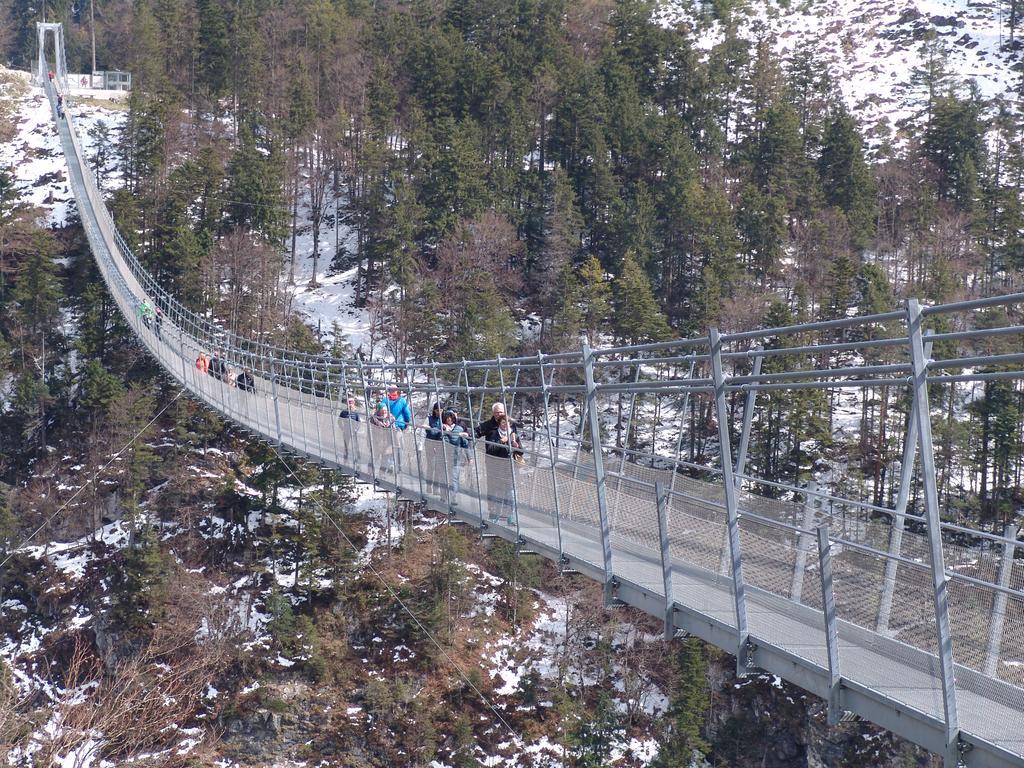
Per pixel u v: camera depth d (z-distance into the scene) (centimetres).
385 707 3656
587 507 1280
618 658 3672
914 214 6862
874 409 3494
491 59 8575
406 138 7725
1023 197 7294
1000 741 712
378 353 5956
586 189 7144
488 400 3938
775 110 7944
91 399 4972
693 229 6253
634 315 5047
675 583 1092
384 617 4009
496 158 7581
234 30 9656
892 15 12131
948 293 5234
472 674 3772
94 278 6128
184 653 3772
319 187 7288
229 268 6141
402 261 5972
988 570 754
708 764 3278
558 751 3525
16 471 5131
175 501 4609
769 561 954
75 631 4053
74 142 7806
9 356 5578
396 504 4578
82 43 12950
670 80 9075
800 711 3297
